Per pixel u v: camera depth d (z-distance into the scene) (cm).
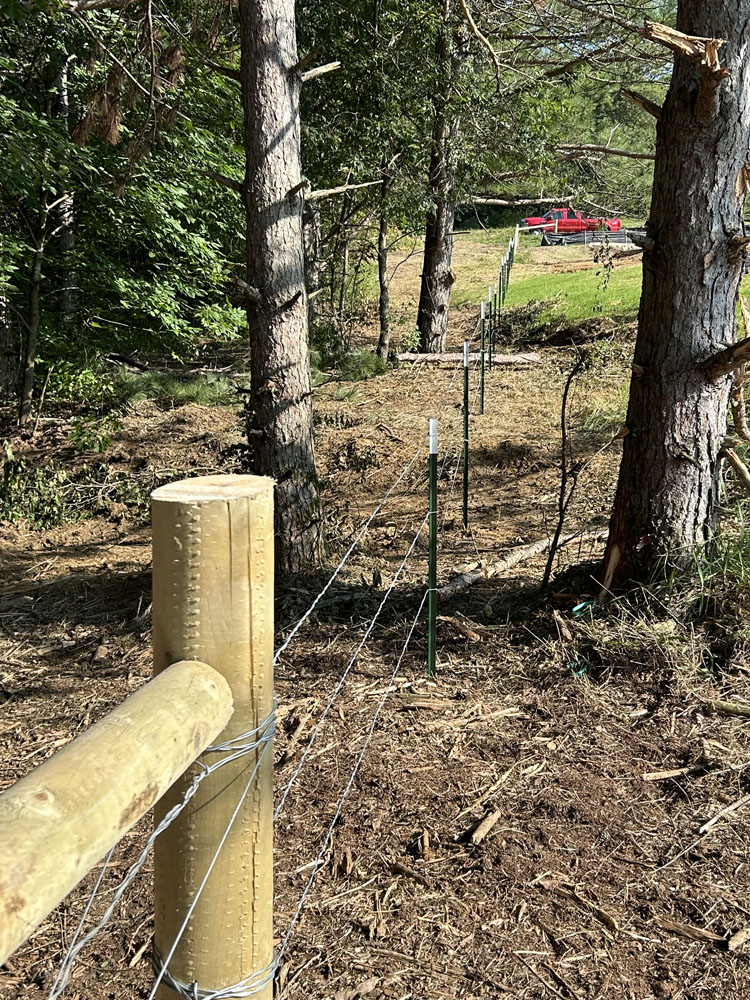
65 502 835
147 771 117
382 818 320
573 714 378
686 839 304
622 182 1572
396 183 1425
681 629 408
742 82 378
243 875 161
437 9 1225
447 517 682
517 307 1861
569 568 490
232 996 166
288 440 550
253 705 156
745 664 392
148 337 1188
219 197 1116
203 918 161
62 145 841
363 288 2305
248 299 539
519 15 995
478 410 1015
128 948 270
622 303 1575
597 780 337
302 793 336
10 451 919
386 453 873
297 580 536
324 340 1593
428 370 1340
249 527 148
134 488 844
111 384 1091
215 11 575
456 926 269
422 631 459
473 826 313
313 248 1559
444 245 1542
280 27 522
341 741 369
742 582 410
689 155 387
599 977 249
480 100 1272
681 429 409
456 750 359
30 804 100
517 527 643
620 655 404
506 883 285
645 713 376
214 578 148
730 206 391
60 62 954
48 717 424
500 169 1506
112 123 531
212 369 1564
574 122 1508
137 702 129
